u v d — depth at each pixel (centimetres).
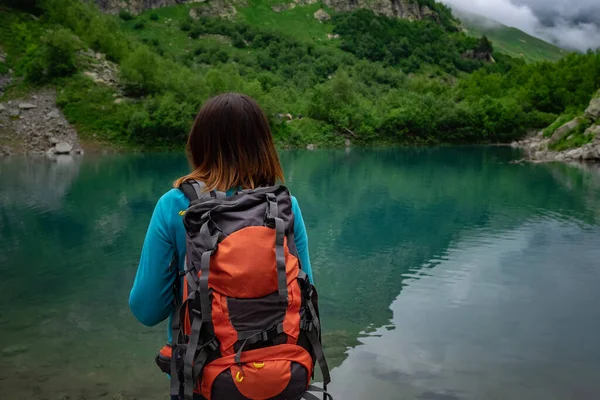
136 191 1867
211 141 164
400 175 2542
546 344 575
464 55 13675
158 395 464
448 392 464
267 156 169
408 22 14338
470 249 1058
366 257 1002
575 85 6375
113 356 548
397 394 461
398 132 5759
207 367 142
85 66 4731
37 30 5081
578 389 471
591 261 941
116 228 1252
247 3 13788
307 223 1365
